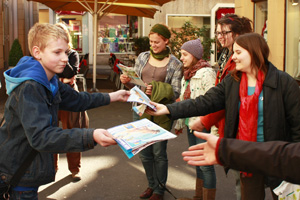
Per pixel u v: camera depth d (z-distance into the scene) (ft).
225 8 67.31
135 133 7.83
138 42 61.67
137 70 13.93
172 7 67.46
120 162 17.74
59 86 8.96
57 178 15.66
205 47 43.86
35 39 7.80
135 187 14.74
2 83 44.55
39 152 7.79
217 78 11.34
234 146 4.93
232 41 10.59
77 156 15.28
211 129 11.71
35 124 7.14
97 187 14.74
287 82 8.45
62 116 15.48
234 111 8.93
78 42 75.51
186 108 9.70
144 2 42.68
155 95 12.46
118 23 74.38
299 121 8.39
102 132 7.11
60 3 48.65
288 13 30.99
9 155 7.66
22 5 61.77
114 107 32.01
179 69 13.33
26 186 7.80
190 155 5.27
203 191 12.10
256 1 35.24
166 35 13.30
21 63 7.79
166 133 7.80
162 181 13.05
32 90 7.36
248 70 8.70
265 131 8.46
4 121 8.13
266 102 8.43
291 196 8.23
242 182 8.88
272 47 31.89
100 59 75.25
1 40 51.08
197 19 68.44
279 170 4.70
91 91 41.16
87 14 74.64
